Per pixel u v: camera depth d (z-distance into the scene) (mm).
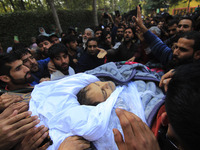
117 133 482
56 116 954
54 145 843
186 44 1170
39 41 2605
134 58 2311
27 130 696
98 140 861
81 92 1186
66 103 1055
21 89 1305
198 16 2420
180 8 22062
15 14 7824
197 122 286
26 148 712
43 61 2182
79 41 4273
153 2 19562
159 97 1116
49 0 7672
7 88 1337
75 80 1254
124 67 1565
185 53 1195
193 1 20438
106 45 3332
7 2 11766
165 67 1673
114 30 4602
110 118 958
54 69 1686
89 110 982
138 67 1562
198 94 299
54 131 907
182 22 2201
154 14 11680
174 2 18922
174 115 331
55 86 1188
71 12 10164
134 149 427
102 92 1142
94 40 2207
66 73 1756
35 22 8516
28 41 8445
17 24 7984
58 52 1555
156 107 959
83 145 807
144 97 1104
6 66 1197
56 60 1593
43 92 1170
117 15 4605
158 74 1707
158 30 2537
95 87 1173
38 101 1096
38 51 2885
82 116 903
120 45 2869
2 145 620
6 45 7984
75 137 848
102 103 1038
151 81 1371
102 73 1445
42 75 2033
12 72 1223
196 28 2242
